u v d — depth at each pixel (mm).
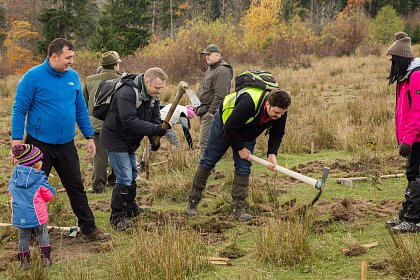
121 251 5031
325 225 5664
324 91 17422
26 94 5203
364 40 31891
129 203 6191
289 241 4848
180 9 56906
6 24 53219
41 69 5258
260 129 5754
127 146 5883
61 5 39906
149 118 5902
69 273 4633
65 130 5398
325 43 31359
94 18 50750
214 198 7000
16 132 5184
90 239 5641
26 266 4891
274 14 38125
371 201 6480
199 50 23266
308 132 10820
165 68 22891
